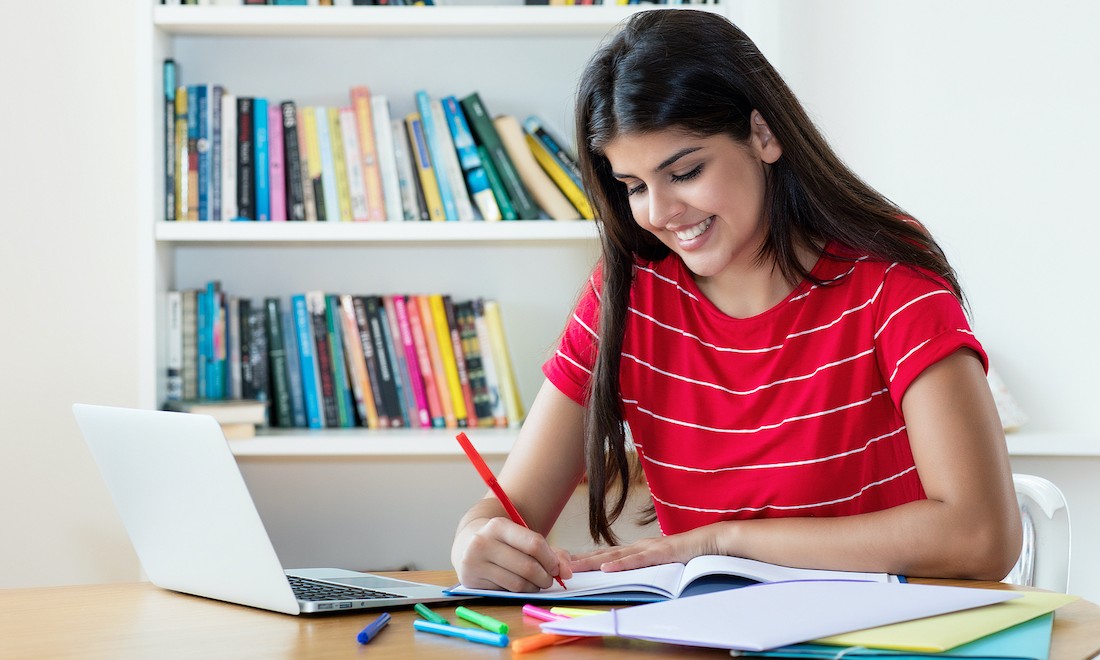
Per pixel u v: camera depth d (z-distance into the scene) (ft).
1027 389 7.15
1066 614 2.77
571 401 4.25
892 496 4.03
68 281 7.41
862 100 7.29
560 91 7.53
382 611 2.97
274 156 6.98
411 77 7.50
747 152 3.70
